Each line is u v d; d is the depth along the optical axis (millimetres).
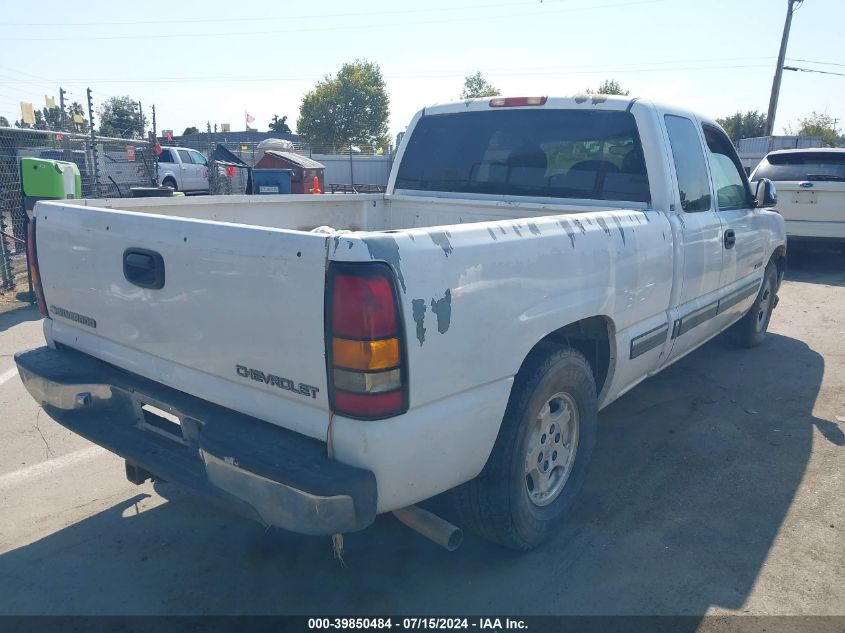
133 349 3012
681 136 4324
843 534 3518
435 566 3264
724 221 4699
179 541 3469
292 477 2270
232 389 2641
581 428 3443
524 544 3191
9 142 10508
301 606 2988
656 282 3768
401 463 2389
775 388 5590
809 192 10578
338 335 2240
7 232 10500
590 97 4262
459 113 4828
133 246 2834
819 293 9289
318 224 4895
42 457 4379
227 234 2486
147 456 2852
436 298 2383
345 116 74375
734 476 4133
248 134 62750
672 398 5371
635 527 3574
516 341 2754
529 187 4500
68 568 3244
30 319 7898
